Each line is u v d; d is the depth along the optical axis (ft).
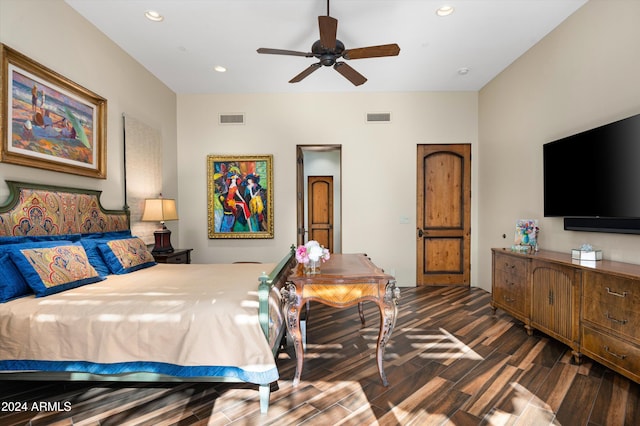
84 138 9.62
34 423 5.63
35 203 7.77
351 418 5.74
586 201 8.81
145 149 12.89
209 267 10.23
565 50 10.00
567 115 9.96
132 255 9.68
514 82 12.73
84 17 9.70
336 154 24.77
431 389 6.66
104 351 5.78
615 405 6.01
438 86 15.33
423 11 9.45
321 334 9.87
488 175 14.88
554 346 8.75
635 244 7.69
